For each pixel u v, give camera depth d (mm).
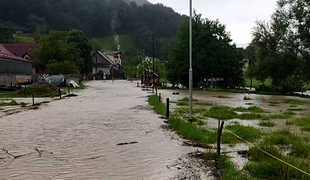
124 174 6840
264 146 8398
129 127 12898
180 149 9047
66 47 53656
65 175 6762
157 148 9188
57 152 8734
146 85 52375
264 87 46500
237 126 12336
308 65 39812
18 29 118375
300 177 6277
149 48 145250
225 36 56688
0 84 33500
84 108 20281
